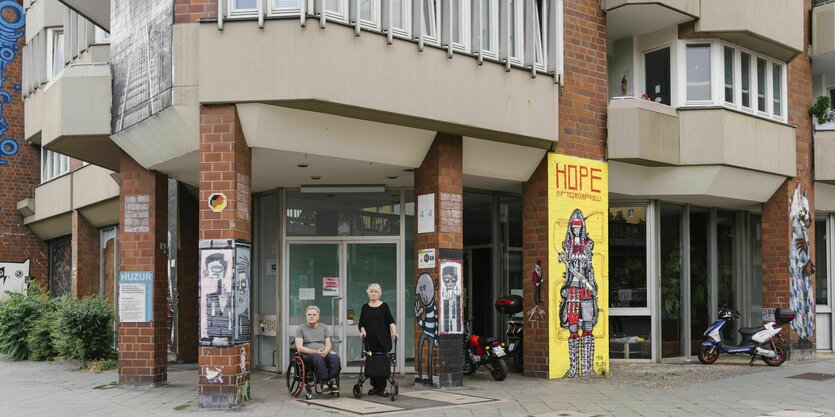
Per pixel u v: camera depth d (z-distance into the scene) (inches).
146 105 465.1
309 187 582.9
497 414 407.5
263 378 556.7
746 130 635.5
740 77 642.2
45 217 943.7
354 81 434.0
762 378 555.8
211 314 428.1
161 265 516.1
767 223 695.7
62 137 513.0
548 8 536.4
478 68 488.1
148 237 508.4
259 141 442.0
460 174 510.3
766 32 627.5
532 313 562.3
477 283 638.5
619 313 653.3
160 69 452.4
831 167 713.0
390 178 560.4
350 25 434.3
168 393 479.5
